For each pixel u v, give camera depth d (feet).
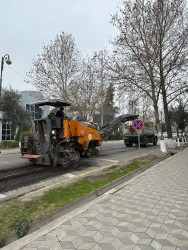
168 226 10.72
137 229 10.36
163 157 40.06
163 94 59.26
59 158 27.84
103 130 42.86
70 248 8.63
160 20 46.47
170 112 81.71
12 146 66.39
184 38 46.96
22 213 12.03
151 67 47.67
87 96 63.05
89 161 33.63
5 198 15.35
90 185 18.43
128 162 31.09
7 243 9.39
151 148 61.52
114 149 58.23
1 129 86.07
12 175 23.29
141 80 49.29
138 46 46.42
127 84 48.73
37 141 27.27
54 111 30.96
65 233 9.91
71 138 29.86
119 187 18.47
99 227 10.55
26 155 27.25
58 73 61.21
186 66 48.44
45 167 28.12
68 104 31.50
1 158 39.47
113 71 48.98
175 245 8.94
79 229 10.32
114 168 26.27
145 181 20.62
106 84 60.64
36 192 16.03
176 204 13.98
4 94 82.89
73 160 30.60
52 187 17.54
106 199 15.11
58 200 14.39
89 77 62.28
